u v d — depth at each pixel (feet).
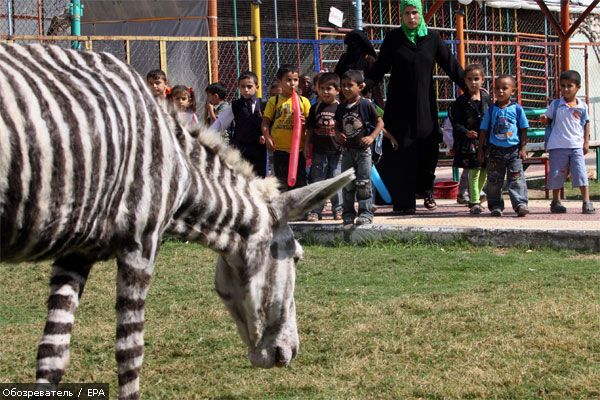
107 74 15.33
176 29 55.77
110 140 14.69
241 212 16.94
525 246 31.96
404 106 38.70
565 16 51.62
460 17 53.93
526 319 22.68
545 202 44.34
